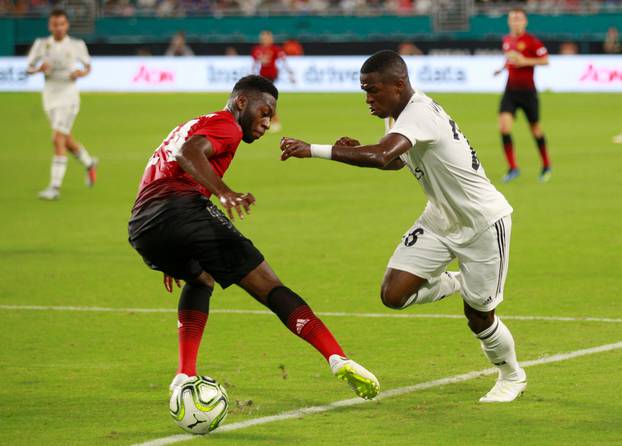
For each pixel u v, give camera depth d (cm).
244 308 2470
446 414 1612
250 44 10438
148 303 2530
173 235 1630
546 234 3388
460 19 10494
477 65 9294
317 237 3403
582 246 3172
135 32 10981
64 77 4378
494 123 7150
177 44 10288
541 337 2119
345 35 10725
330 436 1504
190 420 1505
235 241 1634
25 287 2717
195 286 1755
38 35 10819
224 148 1602
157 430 1549
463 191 1658
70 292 2656
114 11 11081
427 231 1719
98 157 5738
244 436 1511
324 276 2811
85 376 1878
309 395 1736
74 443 1485
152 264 1711
